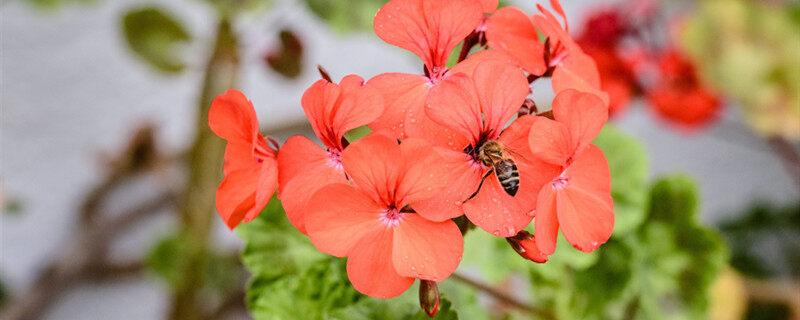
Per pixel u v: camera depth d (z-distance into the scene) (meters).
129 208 0.92
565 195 0.38
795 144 0.97
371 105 0.37
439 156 0.36
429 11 0.38
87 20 0.93
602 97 0.39
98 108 0.94
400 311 0.42
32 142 0.93
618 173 0.51
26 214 0.92
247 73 0.94
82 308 0.92
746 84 0.71
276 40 0.63
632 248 0.51
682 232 0.52
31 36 0.92
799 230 0.89
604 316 0.52
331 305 0.43
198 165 0.59
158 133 0.86
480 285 0.47
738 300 0.61
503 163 0.37
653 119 1.03
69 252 0.90
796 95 0.71
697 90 0.71
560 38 0.39
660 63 0.69
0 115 0.91
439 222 0.37
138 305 0.94
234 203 0.39
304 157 0.38
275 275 0.44
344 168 0.37
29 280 0.92
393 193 0.37
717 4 0.72
